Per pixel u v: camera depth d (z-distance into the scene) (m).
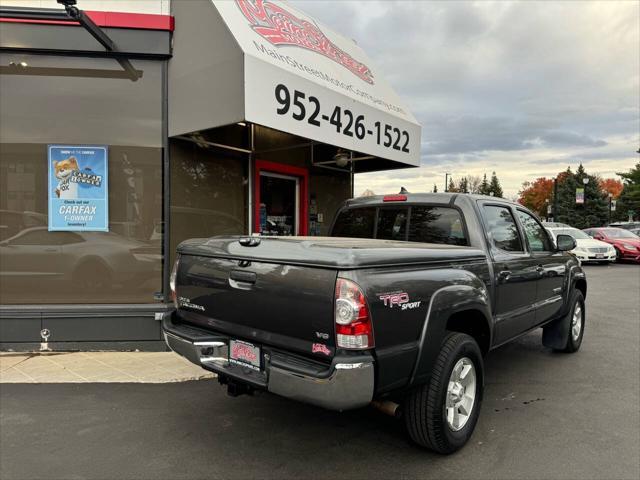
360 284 2.49
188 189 6.03
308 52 6.20
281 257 2.75
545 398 4.30
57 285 5.61
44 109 5.58
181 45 5.43
